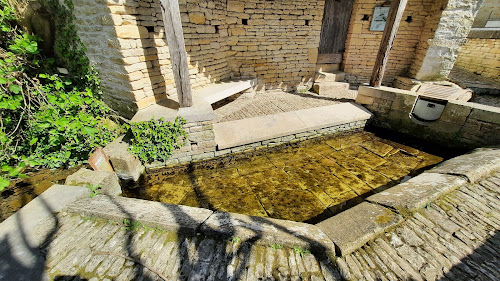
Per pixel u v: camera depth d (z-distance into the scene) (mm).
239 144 4246
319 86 6875
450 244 2057
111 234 2148
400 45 6852
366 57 7246
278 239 2035
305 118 4949
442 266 1866
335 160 4289
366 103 5547
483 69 8102
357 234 2086
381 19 6555
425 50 6312
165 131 3611
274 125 4668
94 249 1993
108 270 1826
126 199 2559
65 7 3594
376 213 2371
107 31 3275
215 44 5227
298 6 5883
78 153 3551
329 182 3662
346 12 6859
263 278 1776
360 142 4973
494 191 2695
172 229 2170
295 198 3309
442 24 5773
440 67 6297
